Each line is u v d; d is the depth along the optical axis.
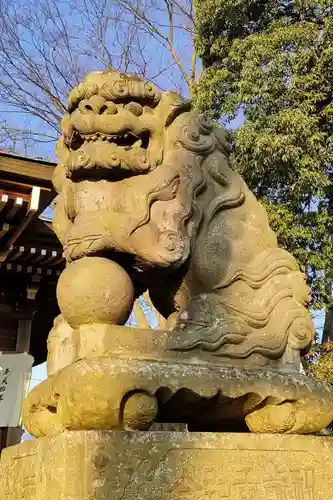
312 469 2.01
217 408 2.05
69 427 1.81
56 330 2.25
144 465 1.76
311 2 9.10
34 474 1.91
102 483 1.69
